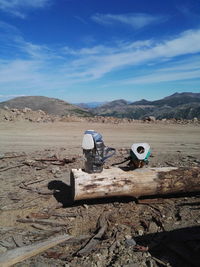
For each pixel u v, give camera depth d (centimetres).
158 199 242
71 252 173
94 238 184
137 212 223
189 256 159
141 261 159
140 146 240
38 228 202
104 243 179
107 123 759
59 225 206
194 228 192
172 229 192
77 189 218
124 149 436
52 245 177
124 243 178
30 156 393
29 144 486
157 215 215
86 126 704
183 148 459
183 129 673
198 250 164
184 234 183
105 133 608
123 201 242
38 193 261
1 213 224
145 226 200
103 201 242
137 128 683
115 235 188
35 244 177
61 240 183
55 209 230
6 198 251
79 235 194
